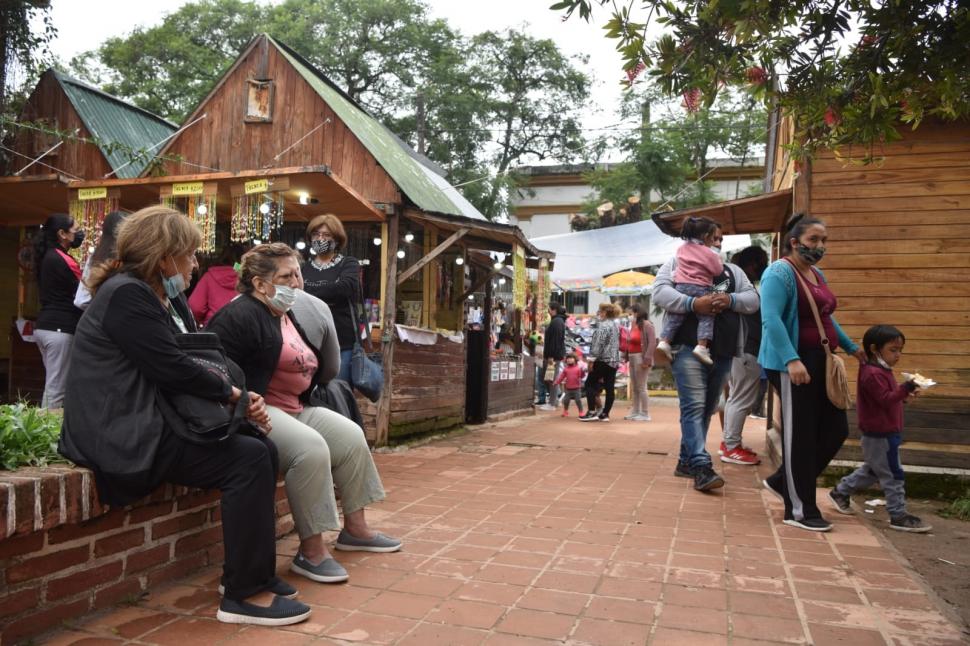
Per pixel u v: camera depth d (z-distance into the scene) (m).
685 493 5.38
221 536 3.52
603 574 3.42
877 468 4.62
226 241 8.45
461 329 9.80
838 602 3.08
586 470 6.37
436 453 7.28
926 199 5.68
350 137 8.33
